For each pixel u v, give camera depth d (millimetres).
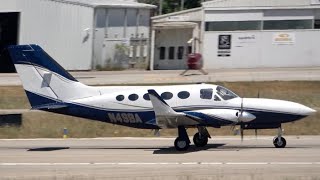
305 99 153500
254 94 161875
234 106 98438
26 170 85875
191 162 87812
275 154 92688
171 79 183625
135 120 102438
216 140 112562
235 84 169750
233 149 99500
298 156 90312
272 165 83312
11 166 89438
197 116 97125
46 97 105812
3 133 127125
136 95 102188
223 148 100875
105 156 96250
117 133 125188
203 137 102812
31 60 105812
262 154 92938
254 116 98000
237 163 85750
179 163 87312
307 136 118125
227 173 78188
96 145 110812
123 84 177625
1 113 139250
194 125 98875
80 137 125062
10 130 128125
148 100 101438
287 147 100750
